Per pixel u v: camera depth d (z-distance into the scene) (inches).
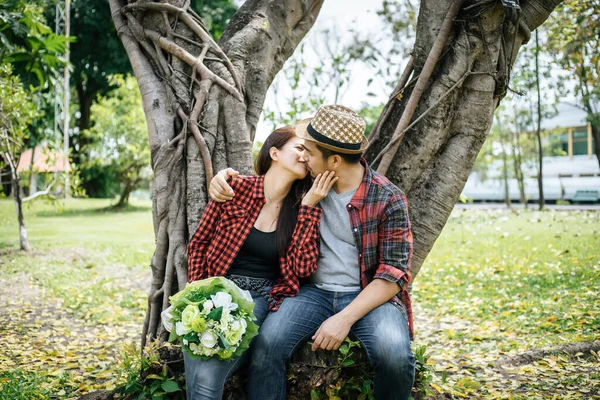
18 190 454.6
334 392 107.7
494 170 1138.0
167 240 141.7
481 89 136.3
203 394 102.5
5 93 403.9
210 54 151.3
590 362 185.9
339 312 106.3
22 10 298.5
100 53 1000.2
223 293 103.3
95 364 189.5
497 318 250.5
